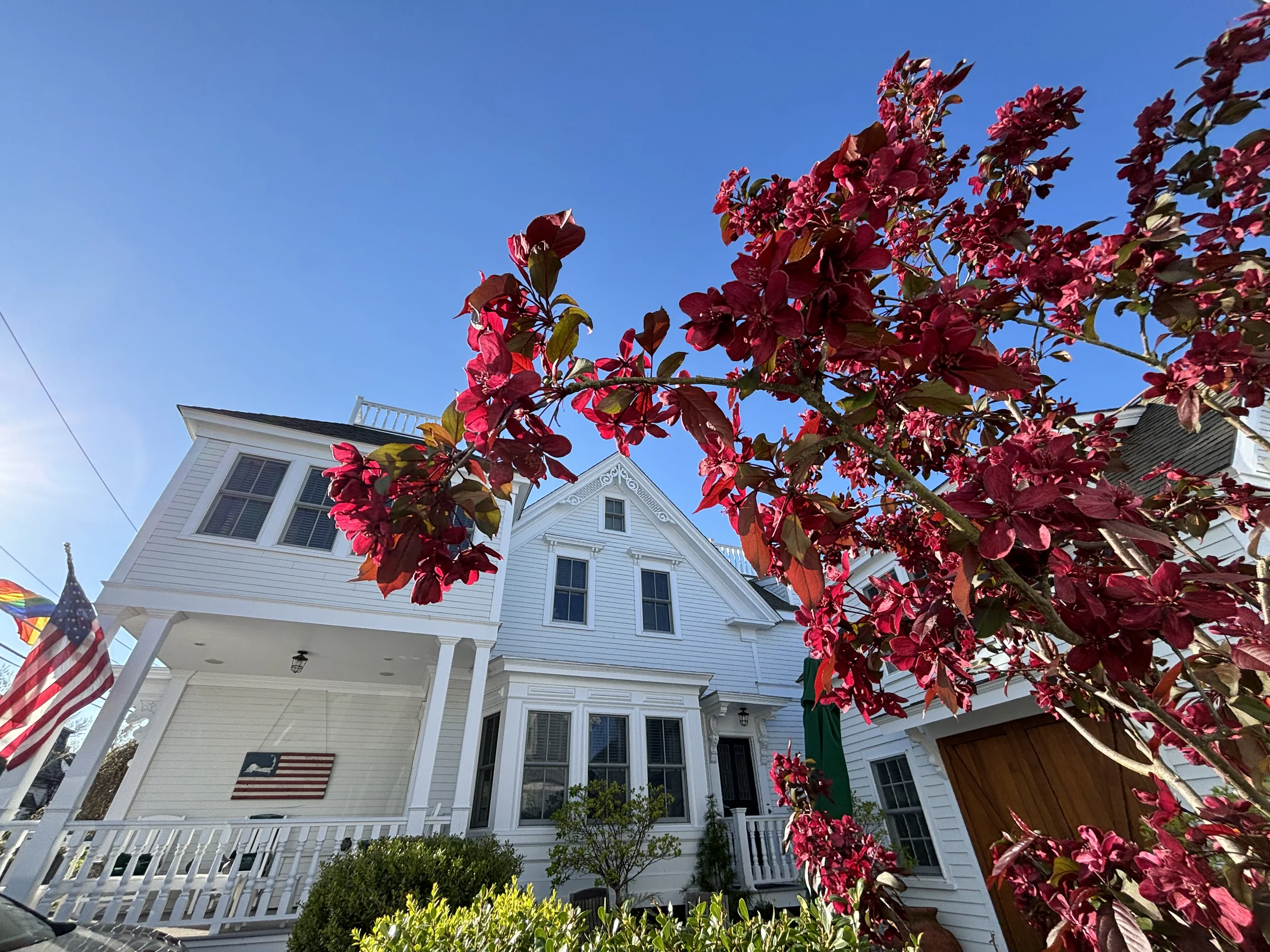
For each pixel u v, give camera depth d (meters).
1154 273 1.87
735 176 2.16
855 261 1.01
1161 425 6.25
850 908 2.25
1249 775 1.29
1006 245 2.24
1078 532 1.09
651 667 11.29
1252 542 1.61
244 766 8.98
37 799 13.42
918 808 7.43
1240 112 1.98
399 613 8.09
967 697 1.86
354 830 7.05
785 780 2.73
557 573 11.65
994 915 6.07
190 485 8.05
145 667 6.61
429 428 1.18
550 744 8.82
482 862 5.86
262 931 5.67
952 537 1.14
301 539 8.31
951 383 1.17
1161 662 1.77
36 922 4.33
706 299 1.05
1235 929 1.19
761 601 13.31
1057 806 5.69
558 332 1.19
